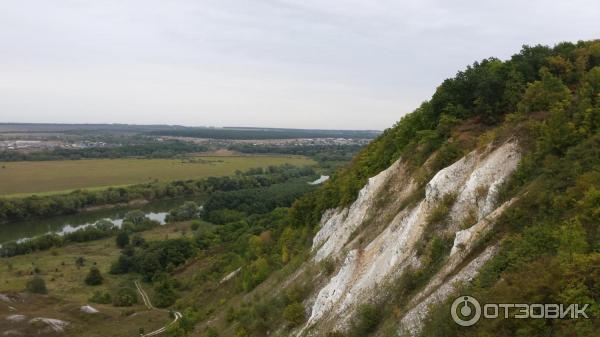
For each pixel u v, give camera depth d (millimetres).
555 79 27922
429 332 18812
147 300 74188
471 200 24812
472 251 21203
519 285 16297
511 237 19641
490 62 35844
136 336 51375
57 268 92625
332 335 24938
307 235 47844
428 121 36750
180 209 138375
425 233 25422
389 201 34125
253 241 61406
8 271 89625
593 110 22984
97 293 76062
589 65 31984
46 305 63625
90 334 52719
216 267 73312
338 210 43031
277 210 102312
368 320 23797
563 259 15898
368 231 33500
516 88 31359
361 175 43844
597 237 16422
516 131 25922
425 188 29375
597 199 17438
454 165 27391
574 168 20188
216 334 39438
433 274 22797
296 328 31219
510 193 23078
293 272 40094
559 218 18609
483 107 31828
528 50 34656
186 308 58438
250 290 46250
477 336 15773
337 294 29547
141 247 102375
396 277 25172
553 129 23391
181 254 93312
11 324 52656
